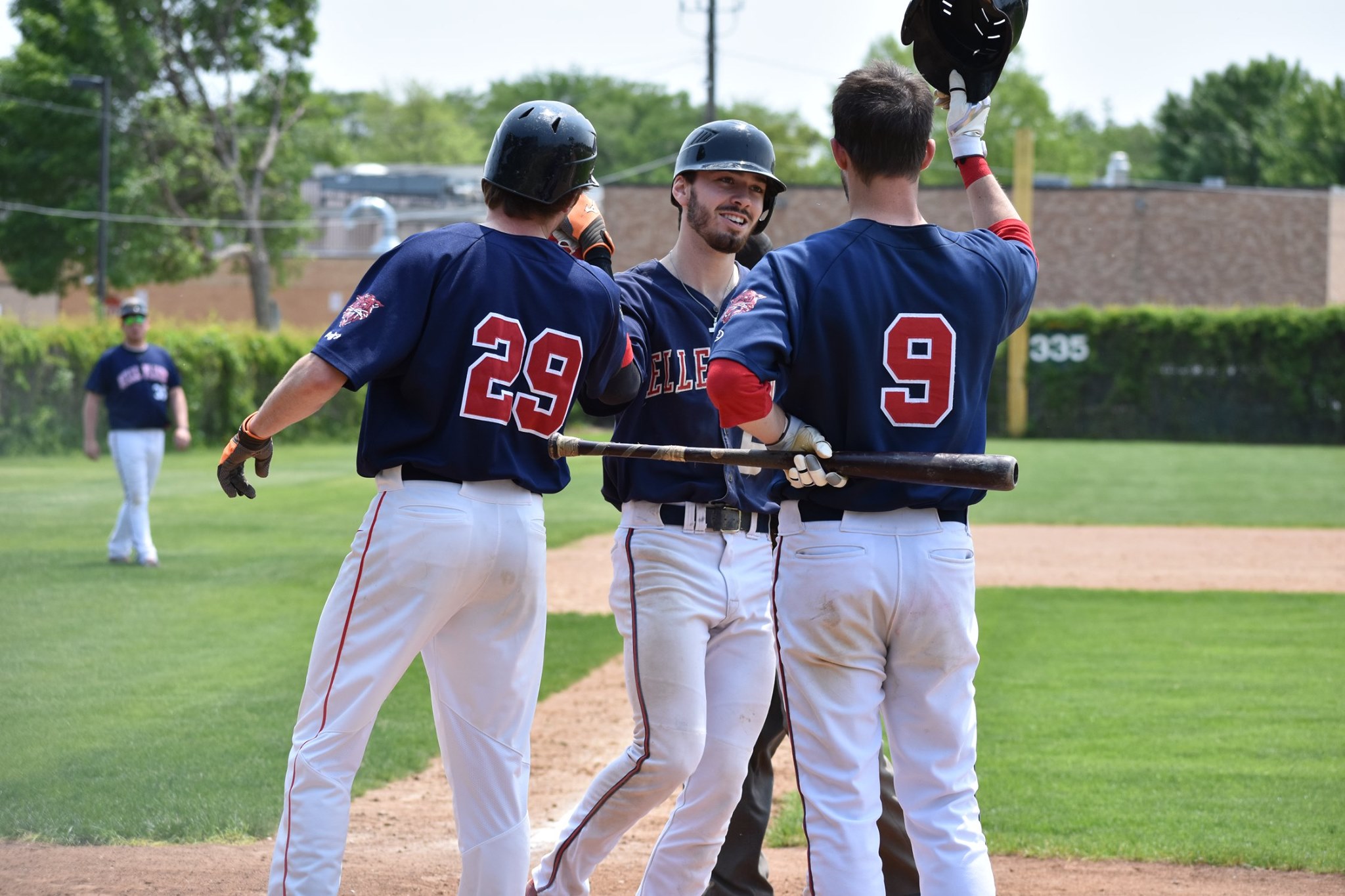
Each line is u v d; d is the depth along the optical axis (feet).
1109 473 301.84
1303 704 88.28
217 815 60.29
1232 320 431.84
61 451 330.95
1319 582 147.13
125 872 52.19
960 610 37.81
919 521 37.50
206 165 556.10
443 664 41.73
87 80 450.30
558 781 69.31
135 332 136.05
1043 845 59.21
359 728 39.86
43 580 128.88
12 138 538.47
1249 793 67.56
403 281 39.45
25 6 536.42
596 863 46.29
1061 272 521.65
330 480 255.70
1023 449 386.93
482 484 40.37
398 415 40.22
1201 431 437.99
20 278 553.23
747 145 46.68
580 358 41.98
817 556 37.42
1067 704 88.38
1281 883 54.08
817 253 37.22
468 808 41.68
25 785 64.85
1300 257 514.68
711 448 43.27
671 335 46.73
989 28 41.06
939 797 37.93
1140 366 440.04
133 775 66.80
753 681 46.34
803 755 38.06
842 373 37.04
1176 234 518.37
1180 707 87.30
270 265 593.01
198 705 82.17
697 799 45.78
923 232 38.14
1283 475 297.12
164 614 113.39
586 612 124.06
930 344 37.24
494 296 40.32
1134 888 53.26
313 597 122.83
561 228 48.47
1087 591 140.05
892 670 38.55
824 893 36.91
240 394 368.89
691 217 47.29
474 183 644.27
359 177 626.64
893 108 37.45
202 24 560.61
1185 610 127.85
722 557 45.57
